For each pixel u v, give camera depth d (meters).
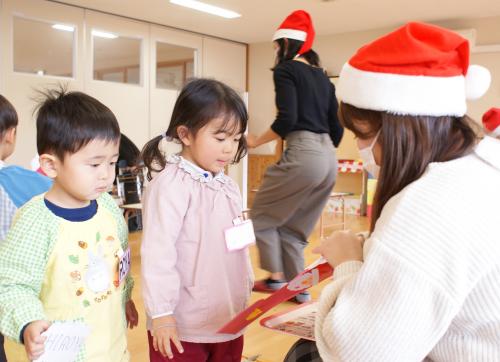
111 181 1.13
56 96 1.13
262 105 7.64
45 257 1.05
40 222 1.06
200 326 1.33
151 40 6.37
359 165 6.82
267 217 2.87
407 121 0.88
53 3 5.35
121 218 1.27
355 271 0.95
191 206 1.34
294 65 2.69
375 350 0.79
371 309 0.80
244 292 1.43
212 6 5.48
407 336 0.77
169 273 1.27
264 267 2.91
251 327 2.50
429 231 0.78
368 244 0.90
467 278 0.76
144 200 1.36
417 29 0.90
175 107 1.40
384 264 0.79
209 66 7.15
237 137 1.40
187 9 5.64
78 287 1.08
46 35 5.34
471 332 0.82
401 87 0.87
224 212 1.40
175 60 6.70
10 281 1.01
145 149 1.49
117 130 1.12
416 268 0.77
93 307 1.11
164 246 1.27
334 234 1.09
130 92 6.18
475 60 5.73
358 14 5.66
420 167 0.89
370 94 0.89
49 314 1.06
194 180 1.36
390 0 5.05
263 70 7.60
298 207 2.80
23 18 5.13
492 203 0.79
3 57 4.99
